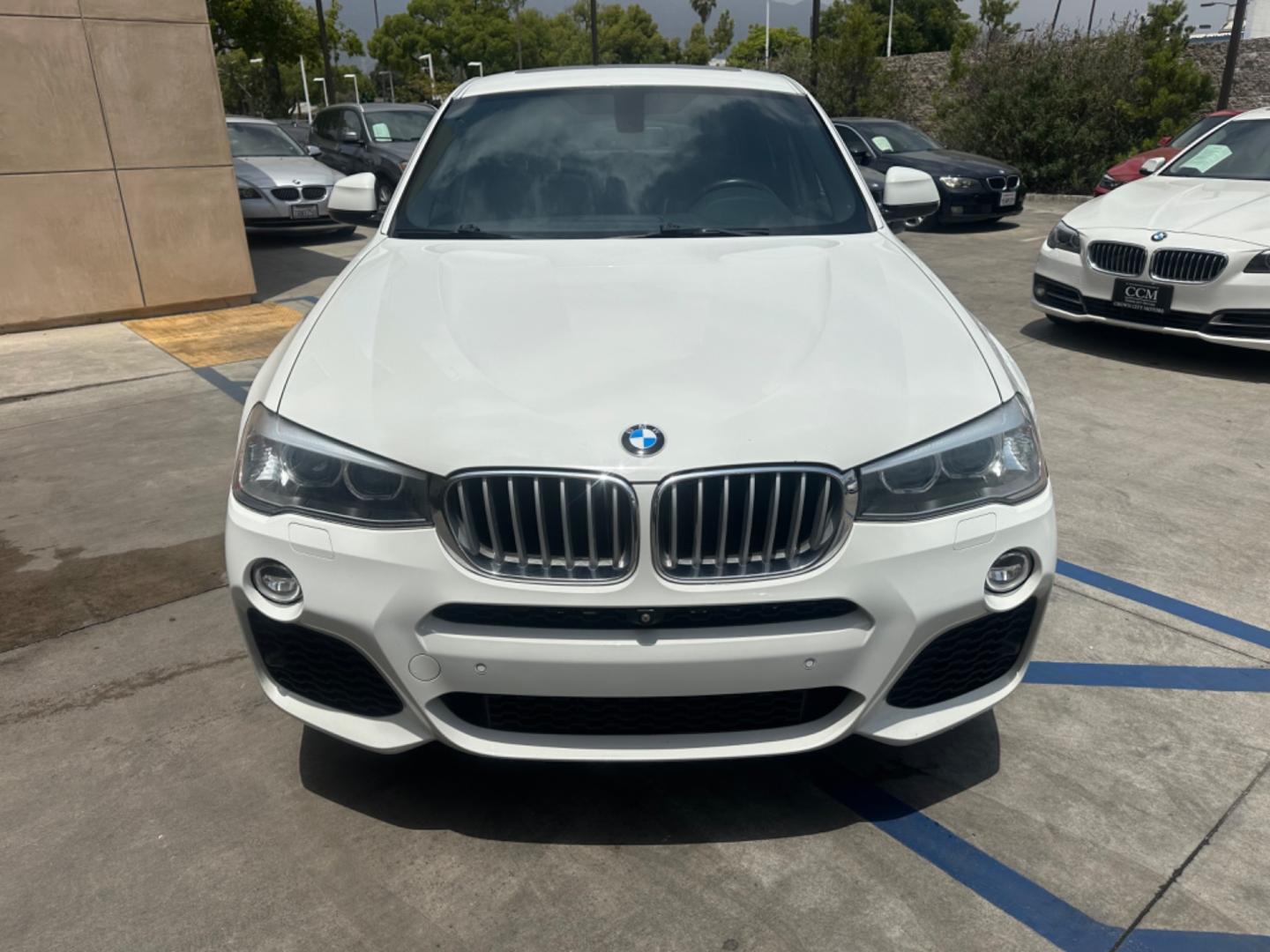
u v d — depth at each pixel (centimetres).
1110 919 206
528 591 192
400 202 328
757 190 322
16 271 746
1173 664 302
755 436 193
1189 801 241
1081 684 291
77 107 744
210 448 503
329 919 207
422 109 1441
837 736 207
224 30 3322
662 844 228
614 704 204
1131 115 1423
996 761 257
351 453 200
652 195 319
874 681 203
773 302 243
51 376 643
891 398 207
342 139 1311
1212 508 414
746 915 207
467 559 195
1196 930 203
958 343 231
